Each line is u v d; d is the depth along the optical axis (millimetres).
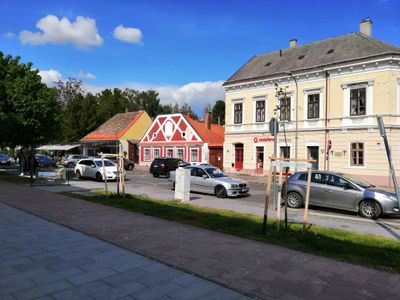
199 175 17859
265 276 5383
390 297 4691
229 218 9992
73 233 8070
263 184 25234
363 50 26922
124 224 9117
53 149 57656
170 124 43750
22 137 24641
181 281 5137
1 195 15016
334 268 5789
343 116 26641
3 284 4984
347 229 9594
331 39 31703
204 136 41375
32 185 19125
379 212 11672
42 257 6223
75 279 5180
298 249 6871
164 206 12125
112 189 18766
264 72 32812
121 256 6320
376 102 25016
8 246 6926
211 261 6074
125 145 51156
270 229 8695
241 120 33938
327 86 27547
